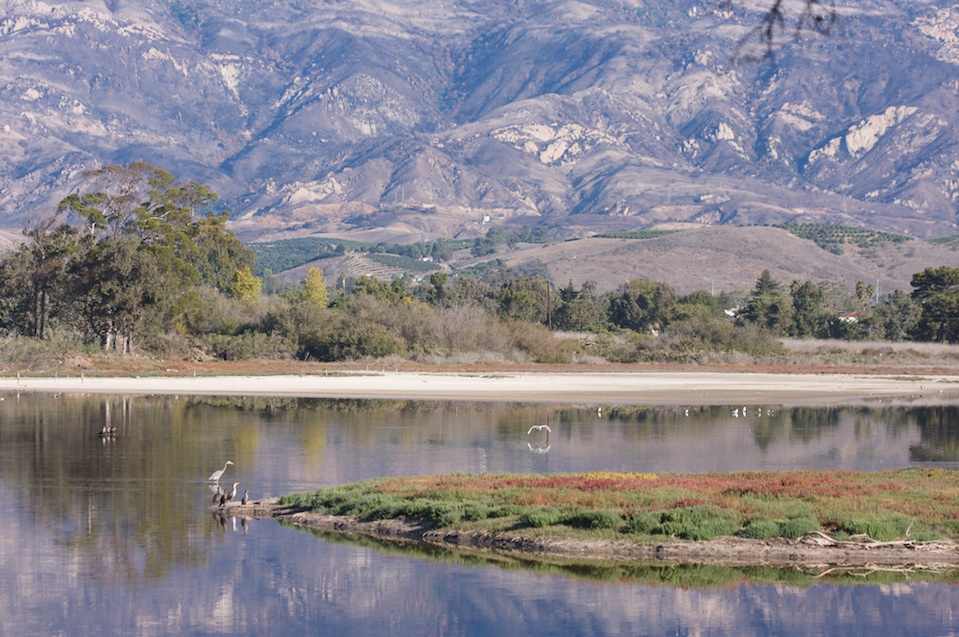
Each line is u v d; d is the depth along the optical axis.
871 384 110.62
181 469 46.31
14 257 133.38
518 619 26.02
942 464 50.31
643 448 54.66
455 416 70.31
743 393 94.88
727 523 32.88
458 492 37.44
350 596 27.70
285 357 135.25
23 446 53.44
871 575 30.17
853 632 25.09
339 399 83.69
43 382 97.50
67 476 44.41
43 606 26.70
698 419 70.50
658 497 36.28
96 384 96.50
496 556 31.73
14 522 35.44
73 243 131.12
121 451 51.81
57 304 132.00
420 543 33.12
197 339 134.50
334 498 37.31
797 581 29.52
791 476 42.50
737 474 43.38
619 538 32.25
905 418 73.38
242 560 31.02
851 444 57.91
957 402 88.19
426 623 25.41
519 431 61.34
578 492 37.44
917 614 26.53
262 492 40.94
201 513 37.03
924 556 31.55
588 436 59.59
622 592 28.27
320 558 31.25
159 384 97.56
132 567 30.19
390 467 47.12
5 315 131.38
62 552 31.72
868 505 35.53
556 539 32.22
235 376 109.81
